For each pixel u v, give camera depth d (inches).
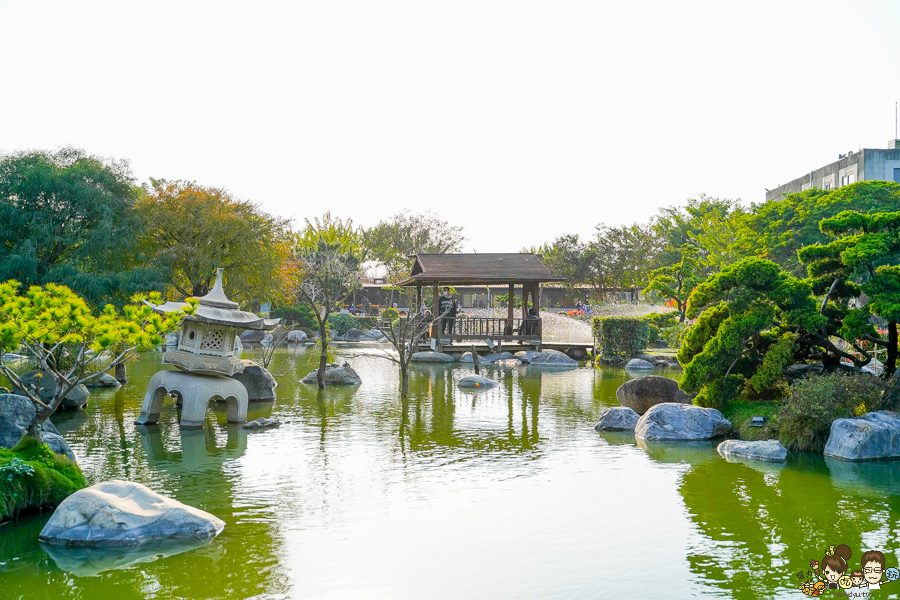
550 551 376.8
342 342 2106.3
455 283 1621.6
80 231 944.3
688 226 2935.5
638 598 319.9
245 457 579.5
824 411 608.4
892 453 585.6
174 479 508.7
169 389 706.8
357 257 2556.6
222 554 367.2
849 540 391.9
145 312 444.8
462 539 392.8
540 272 1617.9
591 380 1163.3
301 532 401.7
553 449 623.8
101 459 564.7
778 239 1737.2
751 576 344.8
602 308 2235.5
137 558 360.5
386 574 344.8
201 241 1184.8
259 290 1283.2
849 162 1948.8
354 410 828.6
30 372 771.4
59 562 353.7
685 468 554.6
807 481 515.5
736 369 733.9
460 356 1541.6
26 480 422.0
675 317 1804.9
